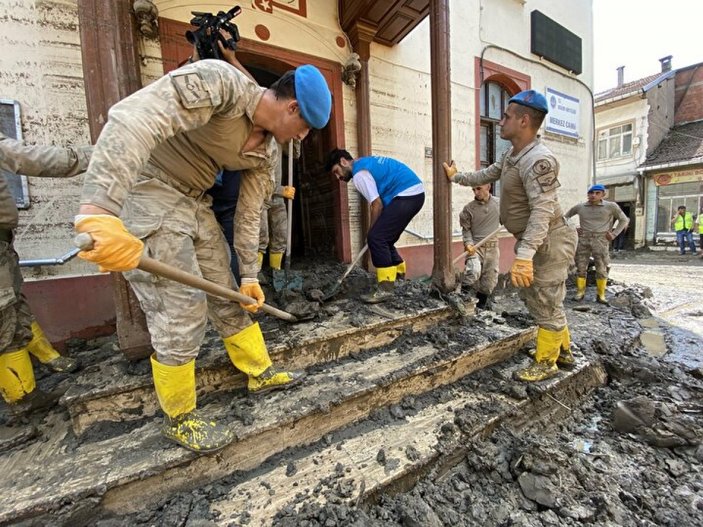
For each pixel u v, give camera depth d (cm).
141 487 137
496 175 259
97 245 93
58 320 237
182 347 137
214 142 130
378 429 186
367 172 280
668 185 1389
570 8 609
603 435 214
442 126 289
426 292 312
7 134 225
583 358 268
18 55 225
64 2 235
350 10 341
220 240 161
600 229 460
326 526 131
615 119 1501
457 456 176
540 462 167
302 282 309
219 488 146
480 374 241
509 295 432
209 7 288
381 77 390
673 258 1178
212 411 170
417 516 142
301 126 135
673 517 153
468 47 471
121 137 99
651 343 345
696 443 193
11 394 165
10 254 162
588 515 148
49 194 236
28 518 119
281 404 173
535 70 562
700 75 1464
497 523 147
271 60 324
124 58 195
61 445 151
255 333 177
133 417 166
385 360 221
